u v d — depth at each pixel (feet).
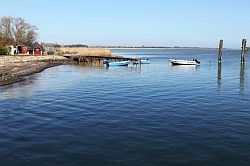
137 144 56.54
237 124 70.90
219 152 52.44
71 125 70.08
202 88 134.31
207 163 47.85
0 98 106.01
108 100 102.47
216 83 154.92
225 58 520.83
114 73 216.13
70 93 118.32
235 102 99.30
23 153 52.29
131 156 50.70
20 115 80.28
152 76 193.88
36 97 108.58
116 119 75.66
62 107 90.84
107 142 57.72
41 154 51.83
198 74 210.79
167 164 47.47
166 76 194.49
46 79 171.53
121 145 56.03
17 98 106.32
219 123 71.77
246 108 89.40
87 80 167.12
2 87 134.62
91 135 62.23
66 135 62.34
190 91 124.36
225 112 84.02
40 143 57.36
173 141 58.18
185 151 52.90
